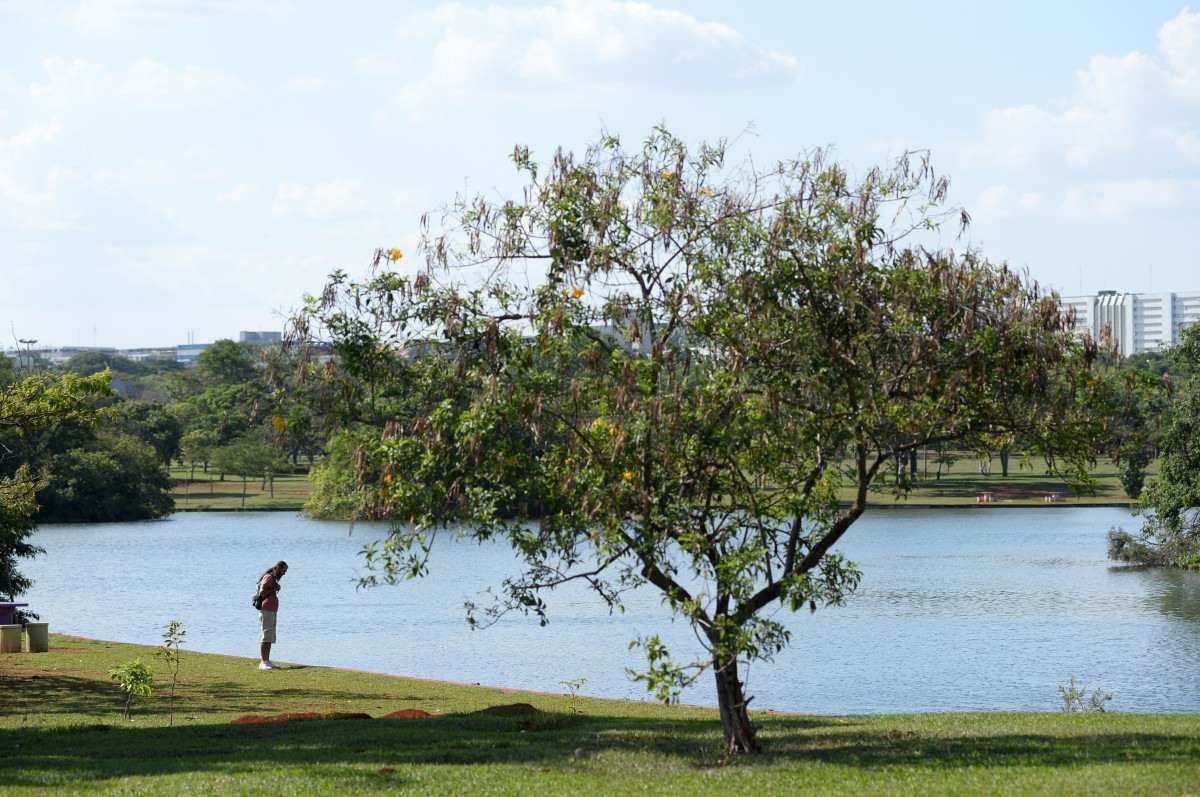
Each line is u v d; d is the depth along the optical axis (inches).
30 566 3282.5
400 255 641.6
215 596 2564.0
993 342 604.4
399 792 556.7
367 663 1609.3
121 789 565.6
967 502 5295.3
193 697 1029.2
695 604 607.8
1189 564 2635.3
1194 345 2596.0
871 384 616.1
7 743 743.1
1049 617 2070.6
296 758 669.3
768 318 605.3
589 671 1523.1
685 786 555.2
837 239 617.9
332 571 3034.0
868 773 579.5
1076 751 635.5
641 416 588.7
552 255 636.1
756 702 1333.7
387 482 621.6
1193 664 1590.8
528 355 620.1
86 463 5246.1
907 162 628.4
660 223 620.7
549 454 625.3
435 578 2758.4
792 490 637.9
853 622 2000.5
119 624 2108.8
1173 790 508.7
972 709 1288.1
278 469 6560.0
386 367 652.1
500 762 649.0
